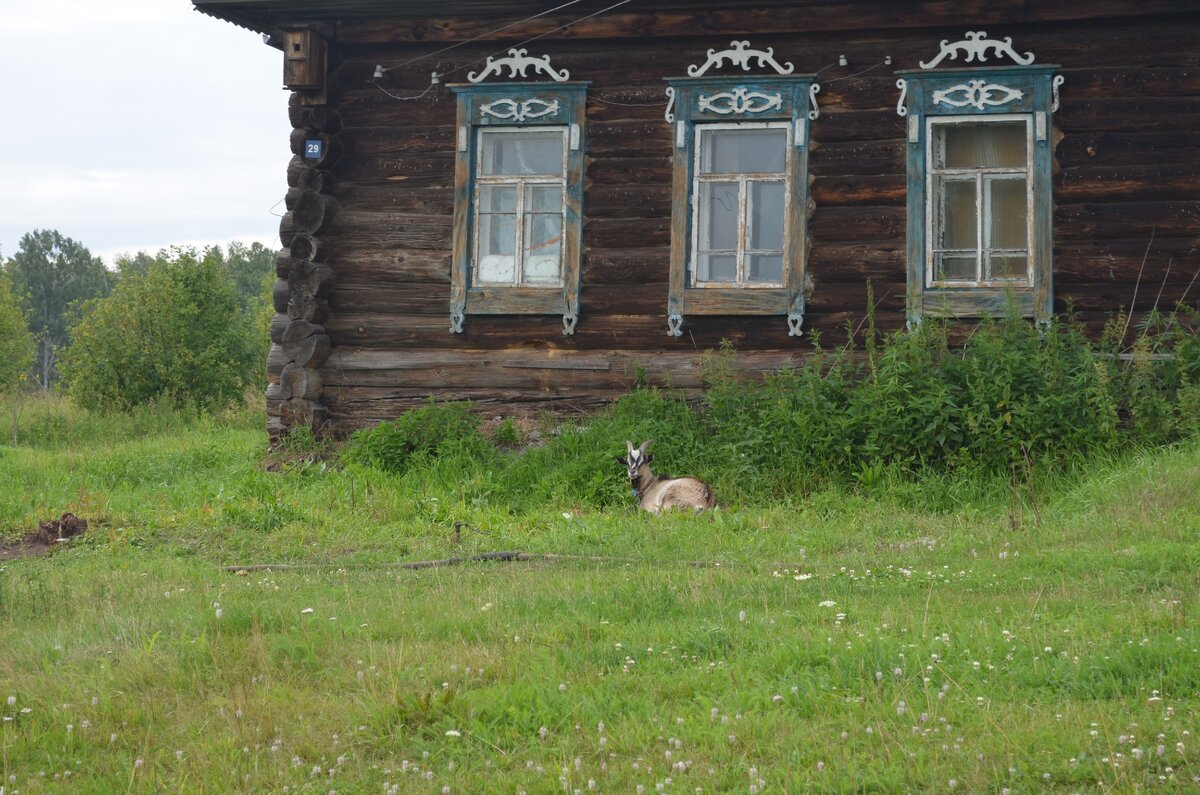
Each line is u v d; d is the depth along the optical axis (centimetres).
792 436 1305
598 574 911
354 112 1550
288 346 1513
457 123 1525
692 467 1330
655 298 1477
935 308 1405
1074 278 1386
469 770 532
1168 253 1369
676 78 1477
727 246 1490
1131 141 1380
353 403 1534
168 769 545
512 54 1520
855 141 1441
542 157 1545
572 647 693
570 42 1510
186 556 1068
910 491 1226
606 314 1486
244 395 2798
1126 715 546
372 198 1544
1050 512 1111
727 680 619
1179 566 842
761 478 1288
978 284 1409
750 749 534
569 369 1487
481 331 1515
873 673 616
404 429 1450
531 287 1505
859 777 496
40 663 689
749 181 1478
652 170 1486
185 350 2703
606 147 1496
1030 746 516
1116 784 477
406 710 587
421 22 1522
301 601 827
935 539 1034
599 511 1273
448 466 1395
